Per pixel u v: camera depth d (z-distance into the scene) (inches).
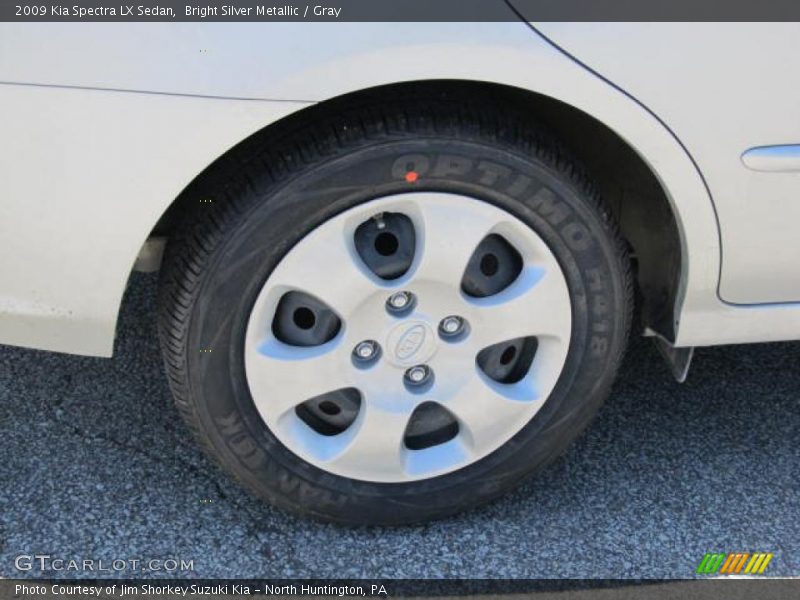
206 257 76.7
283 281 78.4
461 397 86.2
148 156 71.4
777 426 108.4
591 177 82.2
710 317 87.6
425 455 89.5
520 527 94.0
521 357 89.1
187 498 94.8
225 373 81.0
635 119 76.4
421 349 83.4
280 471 86.3
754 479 101.1
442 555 90.6
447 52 71.2
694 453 104.1
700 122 77.2
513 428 89.1
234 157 76.4
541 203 79.9
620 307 86.7
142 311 119.0
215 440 84.1
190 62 69.4
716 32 74.4
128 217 73.4
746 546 93.3
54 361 111.4
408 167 76.0
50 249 74.6
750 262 84.4
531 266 83.3
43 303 77.5
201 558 88.9
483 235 79.9
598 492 98.6
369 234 80.0
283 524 92.7
